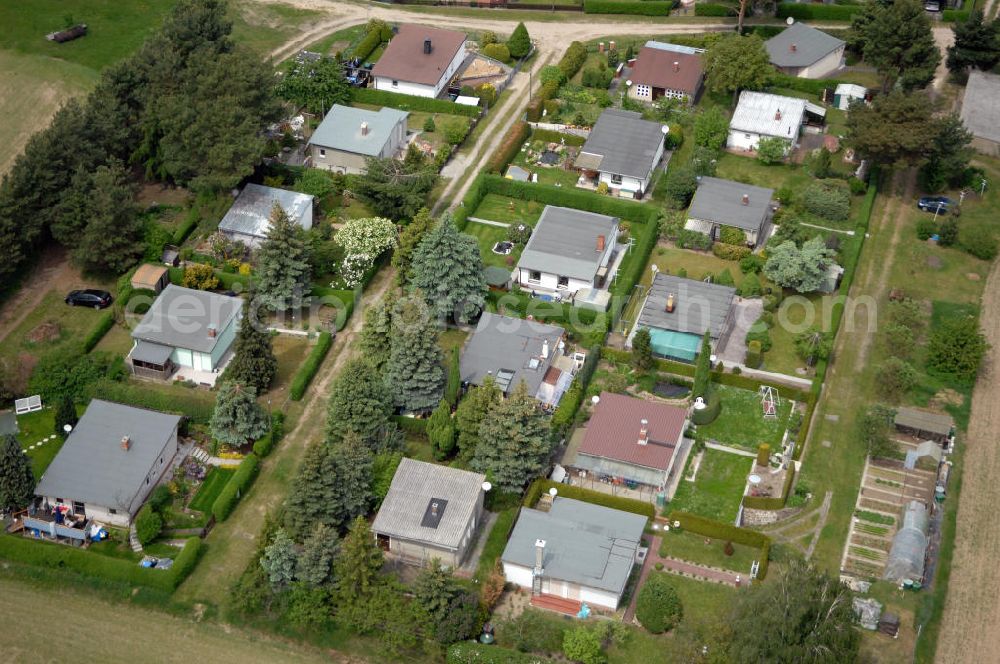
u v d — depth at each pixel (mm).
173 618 123062
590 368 149125
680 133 191000
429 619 117875
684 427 139500
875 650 118938
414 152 174500
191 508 133625
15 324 156250
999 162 190875
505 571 124875
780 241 166500
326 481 125875
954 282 167500
